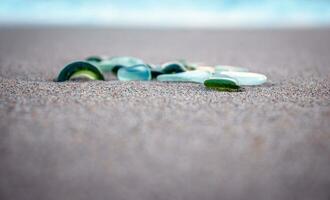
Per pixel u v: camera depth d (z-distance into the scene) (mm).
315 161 174
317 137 196
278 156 177
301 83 313
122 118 218
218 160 174
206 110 232
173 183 158
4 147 184
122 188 155
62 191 153
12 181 159
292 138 195
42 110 229
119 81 305
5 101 246
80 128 204
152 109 232
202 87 287
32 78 331
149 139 193
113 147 185
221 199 149
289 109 235
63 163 171
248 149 184
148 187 156
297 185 157
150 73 316
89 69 311
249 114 226
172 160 174
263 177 162
